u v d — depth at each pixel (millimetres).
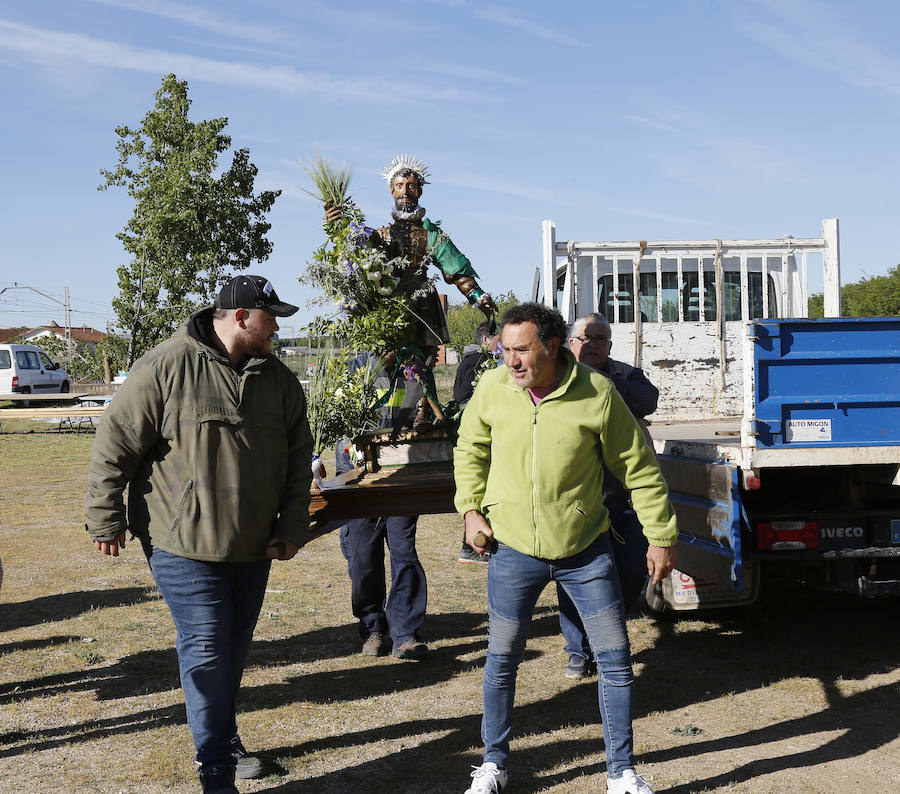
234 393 3398
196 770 3758
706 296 8422
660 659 5160
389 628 5488
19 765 3830
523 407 3297
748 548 4797
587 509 3332
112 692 4758
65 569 7855
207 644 3330
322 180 4332
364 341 4328
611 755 3309
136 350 29141
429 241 4512
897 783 3475
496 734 3414
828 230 8406
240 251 29734
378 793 3510
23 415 21094
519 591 3375
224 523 3357
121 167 29031
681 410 8250
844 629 5707
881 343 4648
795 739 3941
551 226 8102
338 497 4223
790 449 4570
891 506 4996
